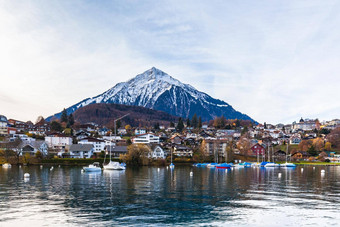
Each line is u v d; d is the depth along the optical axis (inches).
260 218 1662.2
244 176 4242.1
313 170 5949.8
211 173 4852.4
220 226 1518.2
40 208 1870.1
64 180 3479.3
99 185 2989.7
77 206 1932.8
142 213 1752.0
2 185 2989.7
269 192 2544.3
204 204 2007.9
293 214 1749.5
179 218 1648.6
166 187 2851.9
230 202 2080.5
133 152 7204.7
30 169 5531.5
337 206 1958.7
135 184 3097.9
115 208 1873.8
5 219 1619.1
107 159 7436.0
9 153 7032.5
